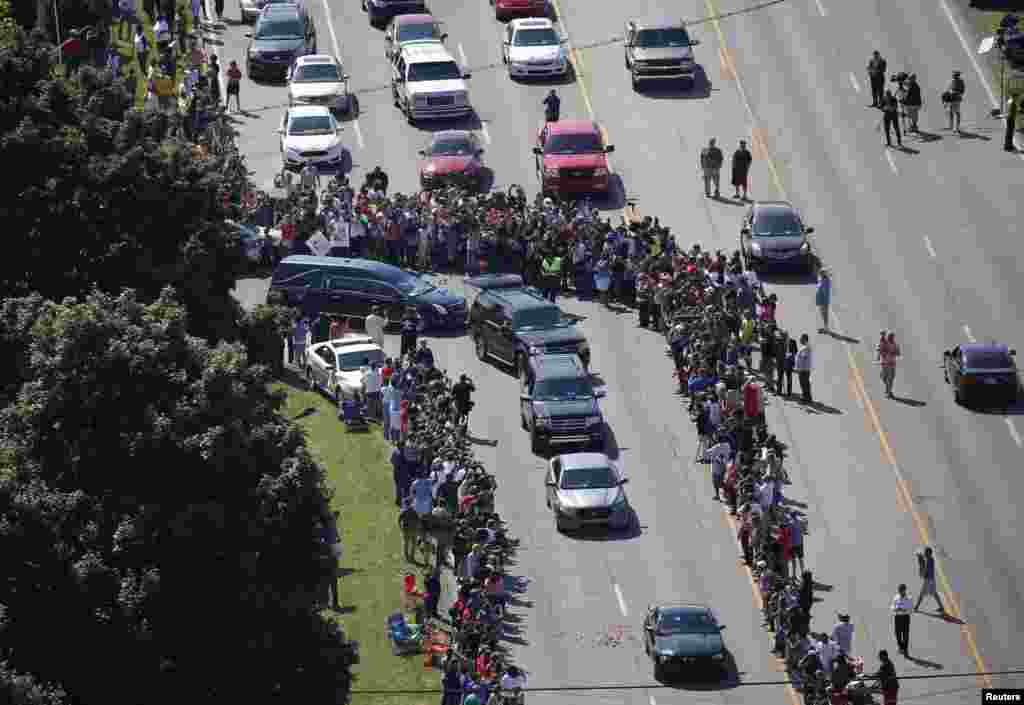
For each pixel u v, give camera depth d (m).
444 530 196.25
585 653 184.62
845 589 194.75
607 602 192.38
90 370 145.50
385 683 178.75
